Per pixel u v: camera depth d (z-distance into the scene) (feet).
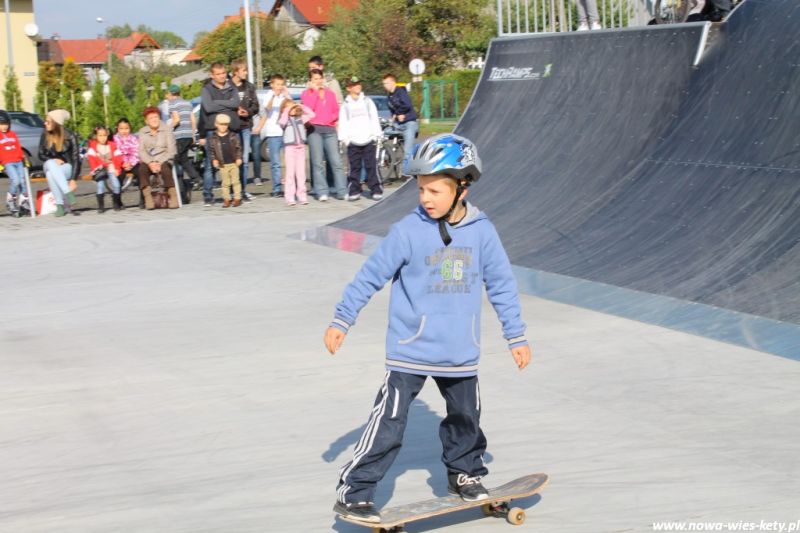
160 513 15.10
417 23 174.91
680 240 30.99
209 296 32.32
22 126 89.20
